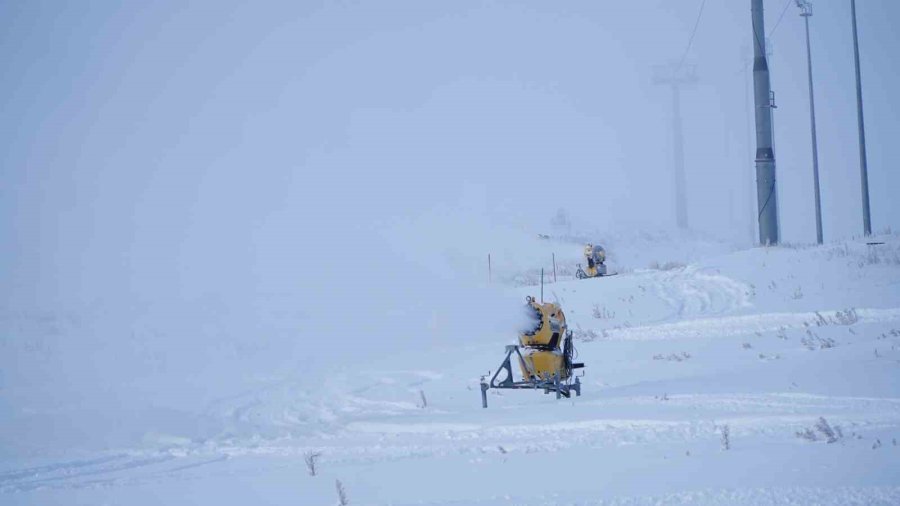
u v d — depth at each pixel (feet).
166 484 141.08
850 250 420.77
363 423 201.46
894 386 175.73
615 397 197.16
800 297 354.33
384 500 114.11
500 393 235.40
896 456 115.03
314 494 122.83
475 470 130.21
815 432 135.03
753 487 103.19
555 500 105.19
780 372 205.05
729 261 437.17
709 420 157.48
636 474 116.67
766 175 546.26
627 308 381.81
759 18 552.41
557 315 212.43
